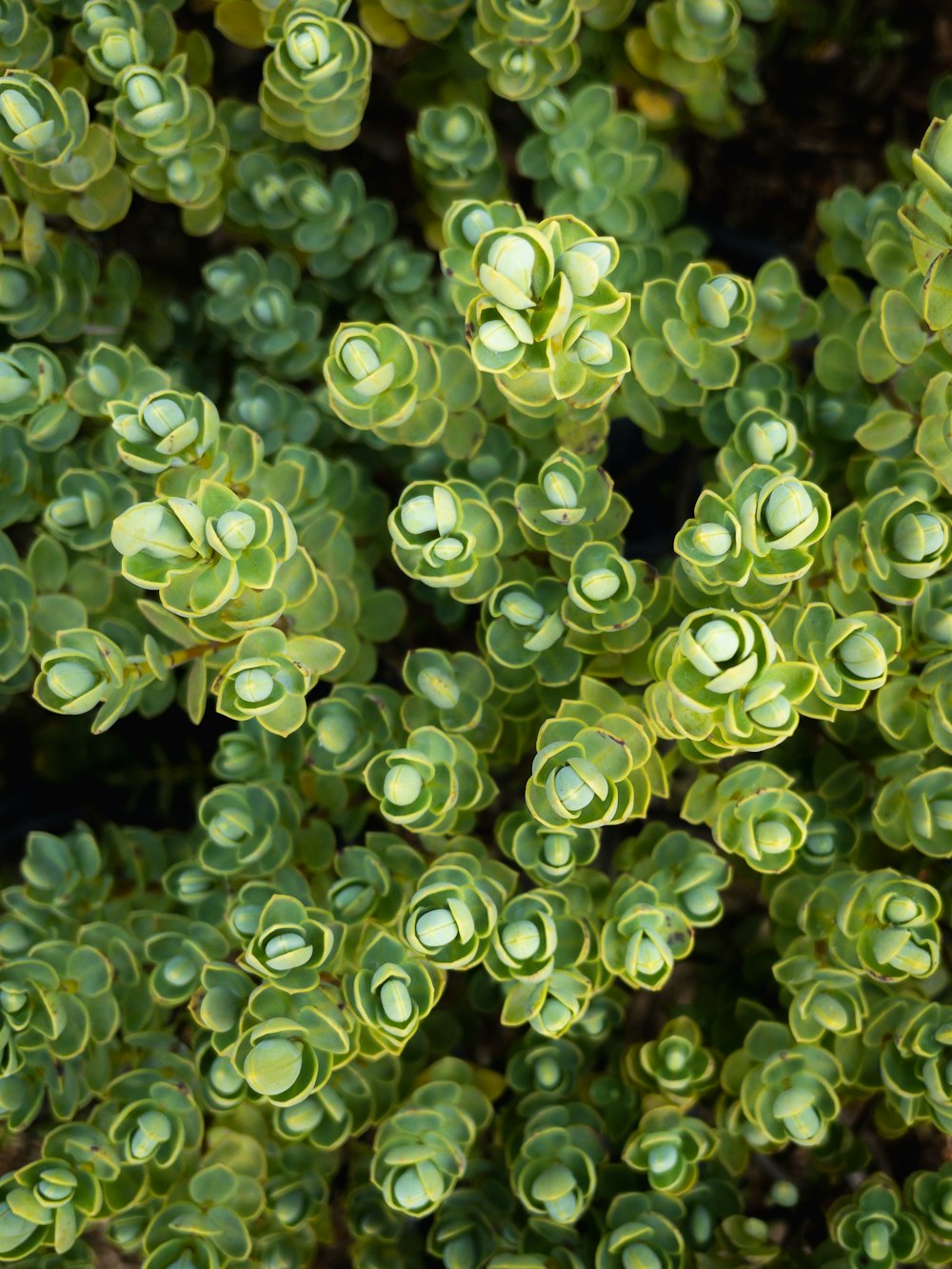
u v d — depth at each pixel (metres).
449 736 0.51
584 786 0.48
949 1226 0.51
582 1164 0.52
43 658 0.49
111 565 0.54
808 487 0.48
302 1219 0.53
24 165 0.53
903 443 0.52
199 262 0.60
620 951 0.50
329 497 0.54
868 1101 0.56
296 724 0.49
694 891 0.51
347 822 0.54
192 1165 0.52
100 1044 0.52
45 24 0.55
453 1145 0.51
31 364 0.52
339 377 0.49
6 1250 0.50
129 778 0.60
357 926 0.51
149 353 0.58
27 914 0.54
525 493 0.50
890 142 0.63
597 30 0.57
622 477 0.59
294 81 0.52
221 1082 0.51
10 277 0.54
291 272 0.56
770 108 0.63
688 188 0.63
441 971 0.49
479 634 0.53
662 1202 0.52
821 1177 0.55
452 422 0.53
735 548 0.48
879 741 0.53
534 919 0.50
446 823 0.51
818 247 0.61
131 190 0.55
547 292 0.47
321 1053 0.49
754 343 0.54
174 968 0.52
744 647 0.47
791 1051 0.52
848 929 0.50
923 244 0.49
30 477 0.54
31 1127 0.57
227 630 0.49
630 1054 0.54
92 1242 0.58
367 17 0.56
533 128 0.60
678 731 0.48
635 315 0.52
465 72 0.57
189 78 0.56
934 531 0.49
